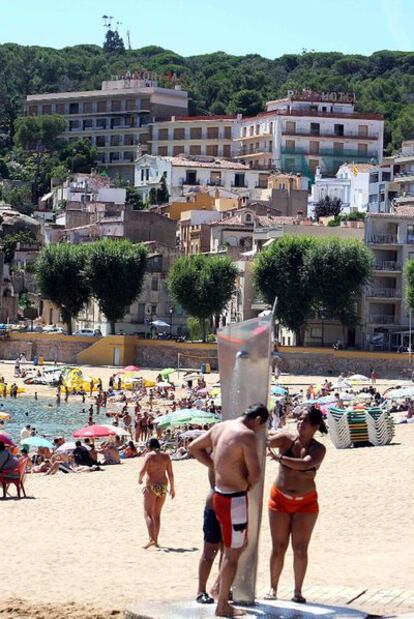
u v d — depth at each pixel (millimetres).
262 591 26672
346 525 39594
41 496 49031
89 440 75312
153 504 35906
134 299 162125
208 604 24719
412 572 30500
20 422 104938
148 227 198125
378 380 139375
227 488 23438
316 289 146750
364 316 154125
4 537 38188
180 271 157250
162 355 153875
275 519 25484
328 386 118062
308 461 25094
